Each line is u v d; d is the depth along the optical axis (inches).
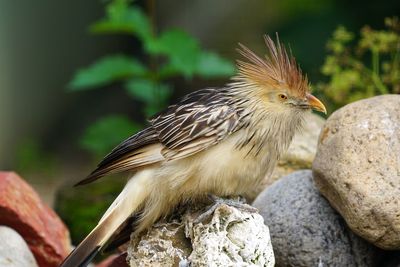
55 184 684.1
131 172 394.6
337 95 528.1
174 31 565.6
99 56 816.9
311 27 741.3
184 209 390.6
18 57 781.3
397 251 410.0
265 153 383.9
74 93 812.0
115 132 595.8
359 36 715.4
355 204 375.6
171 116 385.7
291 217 414.6
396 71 528.1
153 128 386.6
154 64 587.8
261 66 386.0
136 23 575.8
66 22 804.0
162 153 380.2
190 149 374.3
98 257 488.7
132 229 398.9
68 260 376.8
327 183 394.3
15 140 776.3
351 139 383.9
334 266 406.6
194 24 842.2
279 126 384.2
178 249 378.3
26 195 454.9
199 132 374.9
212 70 584.1
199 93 397.7
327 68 538.6
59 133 802.8
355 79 527.2
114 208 384.8
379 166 375.2
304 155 474.9
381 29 719.7
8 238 422.3
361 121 386.6
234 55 815.1
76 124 809.5
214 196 383.2
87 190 527.5
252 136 377.7
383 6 721.6
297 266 410.3
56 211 519.8
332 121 398.6
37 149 755.4
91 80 576.4
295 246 410.0
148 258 381.4
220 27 834.8
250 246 362.9
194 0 846.5
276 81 382.3
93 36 813.2
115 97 822.5
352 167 378.9
